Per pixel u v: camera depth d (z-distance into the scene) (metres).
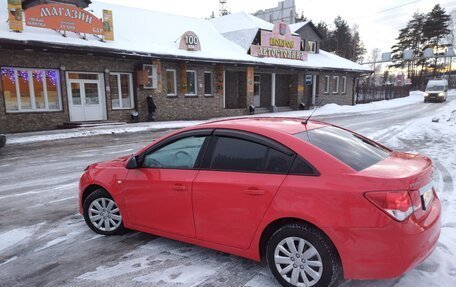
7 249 4.22
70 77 17.80
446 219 4.68
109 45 18.36
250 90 26.98
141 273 3.62
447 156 8.98
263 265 3.73
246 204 3.33
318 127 3.91
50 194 6.47
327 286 3.02
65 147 11.91
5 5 18.23
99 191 4.55
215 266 3.73
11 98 15.97
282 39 29.30
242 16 32.78
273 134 3.43
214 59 22.53
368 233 2.83
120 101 19.92
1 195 6.43
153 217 4.05
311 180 3.08
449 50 51.06
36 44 15.12
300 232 3.08
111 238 4.50
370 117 22.39
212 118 23.89
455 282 3.26
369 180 2.91
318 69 31.02
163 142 4.05
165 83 21.72
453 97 48.38
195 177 3.68
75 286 3.42
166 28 25.28
